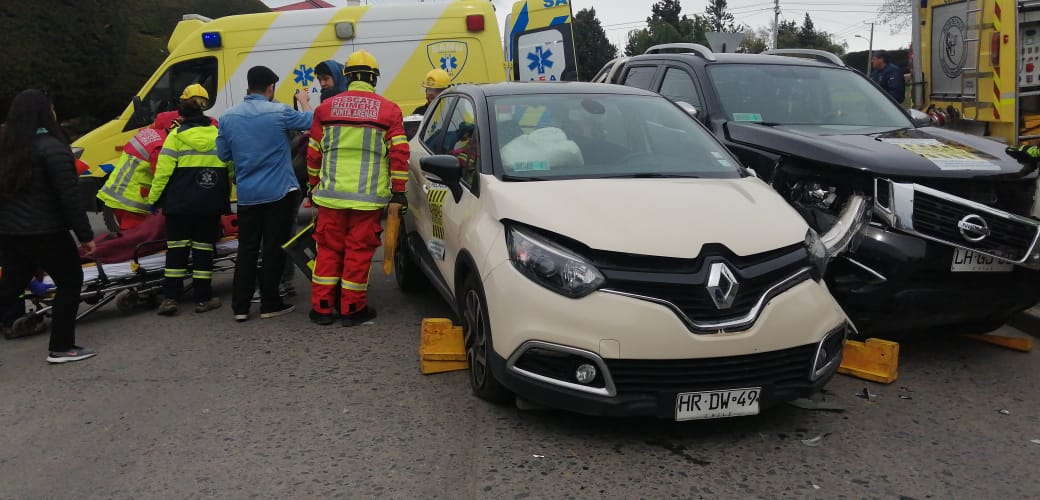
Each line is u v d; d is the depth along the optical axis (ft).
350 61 18.30
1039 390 14.61
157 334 19.16
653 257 11.51
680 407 11.55
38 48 58.54
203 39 31.99
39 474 12.02
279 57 32.14
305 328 19.22
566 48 40.01
